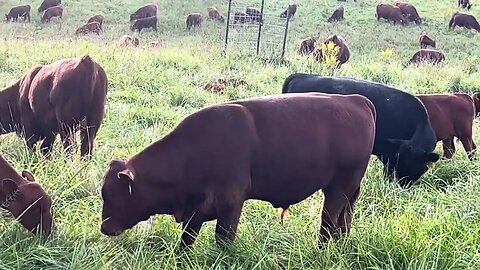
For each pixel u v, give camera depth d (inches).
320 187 222.4
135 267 196.9
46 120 325.4
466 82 593.9
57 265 193.3
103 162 288.5
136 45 890.7
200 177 206.5
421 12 1423.5
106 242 214.8
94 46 672.4
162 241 220.1
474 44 1177.4
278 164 210.2
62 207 237.8
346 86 331.6
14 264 192.4
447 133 375.6
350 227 233.1
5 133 344.2
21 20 1239.5
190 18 1205.1
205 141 205.3
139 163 208.2
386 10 1318.9
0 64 529.0
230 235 209.0
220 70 599.5
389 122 322.0
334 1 1450.5
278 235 220.4
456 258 204.1
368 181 282.4
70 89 312.8
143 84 506.3
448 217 229.8
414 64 845.8
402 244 208.7
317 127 214.7
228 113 207.0
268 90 519.8
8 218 224.2
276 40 1055.6
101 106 327.0
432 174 315.9
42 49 623.5
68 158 290.0
